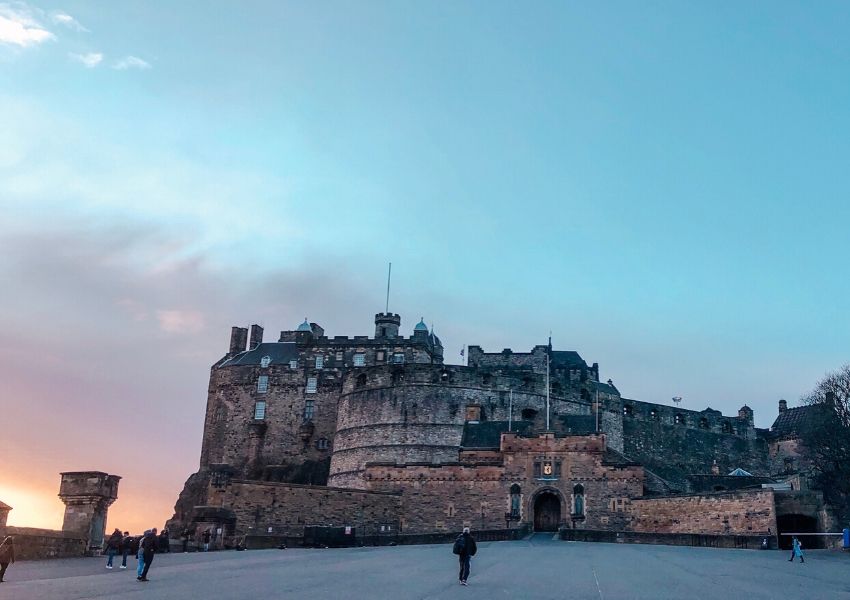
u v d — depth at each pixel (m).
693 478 99.06
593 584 33.28
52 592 28.23
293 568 40.53
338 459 112.62
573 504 83.94
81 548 47.12
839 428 93.50
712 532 74.06
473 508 85.50
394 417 108.25
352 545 70.38
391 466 88.00
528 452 86.38
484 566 42.25
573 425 95.94
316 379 123.94
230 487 79.81
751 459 130.12
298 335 131.25
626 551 57.78
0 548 34.19
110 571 38.41
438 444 106.06
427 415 107.19
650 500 80.56
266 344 131.25
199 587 30.48
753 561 49.09
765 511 70.19
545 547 62.03
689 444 125.06
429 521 85.69
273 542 71.00
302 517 81.25
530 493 85.06
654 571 40.22
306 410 122.75
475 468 86.62
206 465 124.25
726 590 31.75
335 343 128.75
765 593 30.89
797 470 115.19
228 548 70.75
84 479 48.94
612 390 136.75
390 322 135.75
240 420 124.44
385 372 111.12
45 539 44.44
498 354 138.12
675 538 69.44
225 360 133.12
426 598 27.64
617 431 118.31
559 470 85.25
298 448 121.19
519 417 110.31
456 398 108.12
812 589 32.72
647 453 120.50
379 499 85.38
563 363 146.38
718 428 129.50
